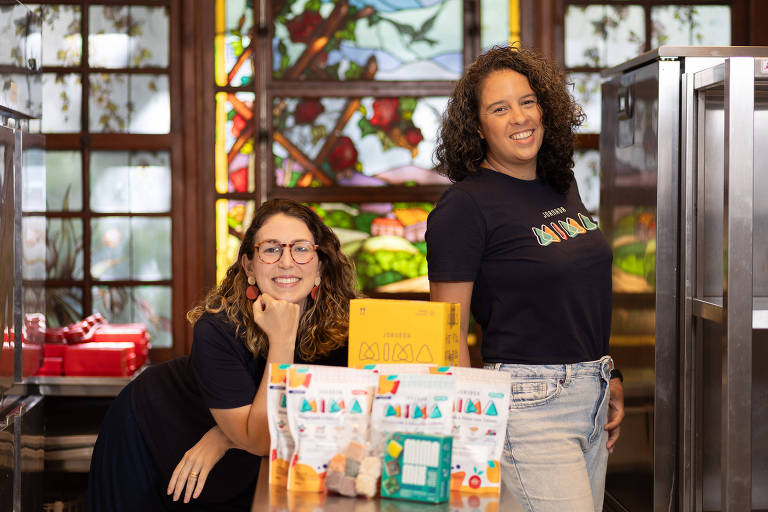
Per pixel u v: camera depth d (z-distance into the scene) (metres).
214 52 3.84
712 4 3.85
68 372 3.32
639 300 2.69
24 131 2.78
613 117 2.93
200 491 1.79
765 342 2.56
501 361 1.88
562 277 1.83
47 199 3.82
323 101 3.89
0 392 2.50
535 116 1.87
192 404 1.98
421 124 3.91
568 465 1.83
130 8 3.80
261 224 1.75
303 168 3.90
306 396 1.36
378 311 1.48
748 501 2.21
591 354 1.90
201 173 3.86
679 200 2.55
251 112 3.86
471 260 1.86
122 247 3.86
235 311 1.74
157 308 3.88
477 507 1.29
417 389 1.34
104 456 2.01
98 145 3.81
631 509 2.77
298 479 1.35
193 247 3.86
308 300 1.83
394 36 3.90
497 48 1.96
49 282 3.84
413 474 1.31
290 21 3.87
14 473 2.63
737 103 2.16
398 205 3.92
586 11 3.85
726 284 2.20
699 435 2.53
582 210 1.98
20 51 2.72
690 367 2.53
